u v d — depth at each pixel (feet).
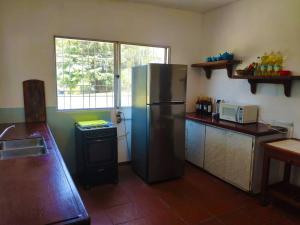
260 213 8.22
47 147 6.30
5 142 6.93
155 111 9.93
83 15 10.52
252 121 10.48
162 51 12.96
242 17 11.20
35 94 9.96
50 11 9.88
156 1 11.53
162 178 10.56
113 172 10.26
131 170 11.89
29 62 9.76
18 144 7.11
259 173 9.23
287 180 9.39
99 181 10.07
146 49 12.45
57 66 10.45
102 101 11.64
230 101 12.15
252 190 9.21
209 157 11.29
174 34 12.92
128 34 11.66
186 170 12.04
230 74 11.88
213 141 10.96
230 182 10.18
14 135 7.63
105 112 11.60
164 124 10.24
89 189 9.78
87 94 11.26
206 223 7.61
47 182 4.14
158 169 10.39
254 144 8.90
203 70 13.89
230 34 11.93
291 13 9.10
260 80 10.28
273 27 9.79
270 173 9.41
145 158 10.34
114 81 11.75
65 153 10.93
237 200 9.07
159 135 10.19
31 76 9.87
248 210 8.40
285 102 9.52
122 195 9.33
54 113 10.50
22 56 9.62
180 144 10.80
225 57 11.45
